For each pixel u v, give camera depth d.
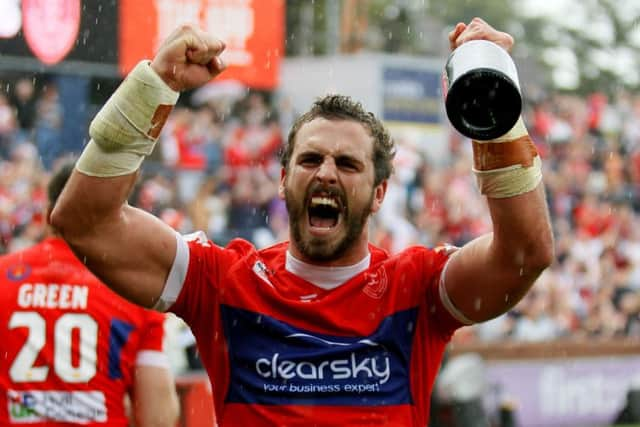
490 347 28.55
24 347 12.52
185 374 21.58
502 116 8.01
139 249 8.88
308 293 9.02
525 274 8.74
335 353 8.80
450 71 8.12
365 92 37.97
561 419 29.92
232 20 29.50
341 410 8.76
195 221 33.38
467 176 39.84
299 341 8.84
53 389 12.54
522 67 55.47
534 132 45.59
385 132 9.38
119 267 8.91
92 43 28.17
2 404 12.51
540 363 29.55
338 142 8.93
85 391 12.56
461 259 9.00
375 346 8.89
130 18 28.41
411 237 37.03
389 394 8.86
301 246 8.98
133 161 8.48
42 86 32.78
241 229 34.56
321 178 8.82
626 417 31.20
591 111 47.22
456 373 26.00
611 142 46.78
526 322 35.00
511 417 28.12
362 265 9.13
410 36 56.31
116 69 28.45
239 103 38.16
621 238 42.81
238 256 9.29
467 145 40.12
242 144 36.94
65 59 27.97
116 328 12.68
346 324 8.89
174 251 9.02
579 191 43.75
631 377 31.36
